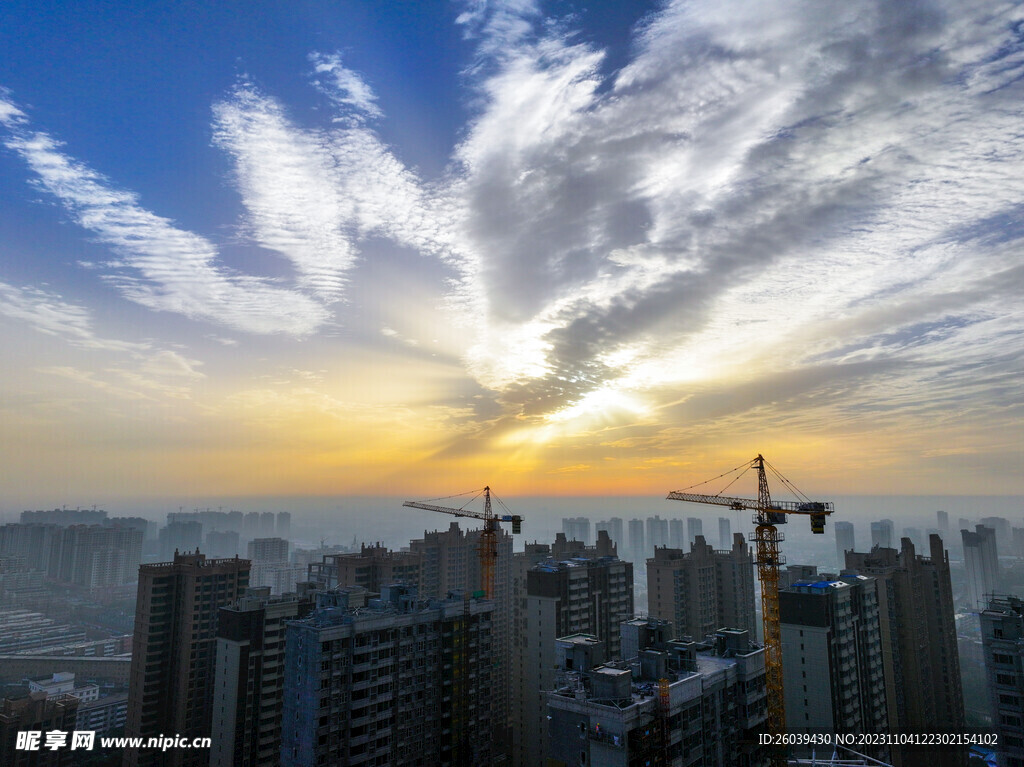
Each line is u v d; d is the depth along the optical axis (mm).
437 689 120562
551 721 94625
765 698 115312
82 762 198625
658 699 92438
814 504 151625
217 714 143750
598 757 88312
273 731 145625
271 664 146875
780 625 145125
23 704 194750
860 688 154375
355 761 106438
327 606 125562
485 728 126188
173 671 178875
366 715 108688
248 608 146250
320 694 103875
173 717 175625
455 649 122750
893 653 185375
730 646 116188
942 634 196500
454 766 119688
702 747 99125
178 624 181250
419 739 116000
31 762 185500
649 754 88688
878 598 183500
